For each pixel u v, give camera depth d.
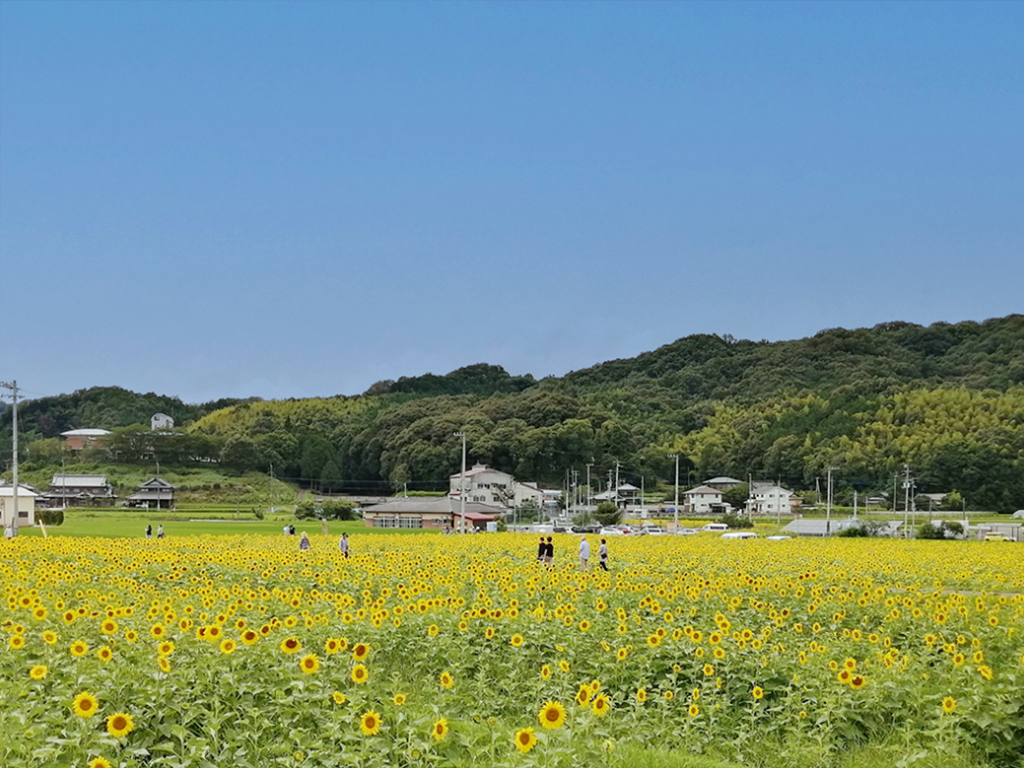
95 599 18.78
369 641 15.23
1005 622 20.39
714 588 23.53
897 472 123.44
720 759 11.80
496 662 14.90
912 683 13.66
